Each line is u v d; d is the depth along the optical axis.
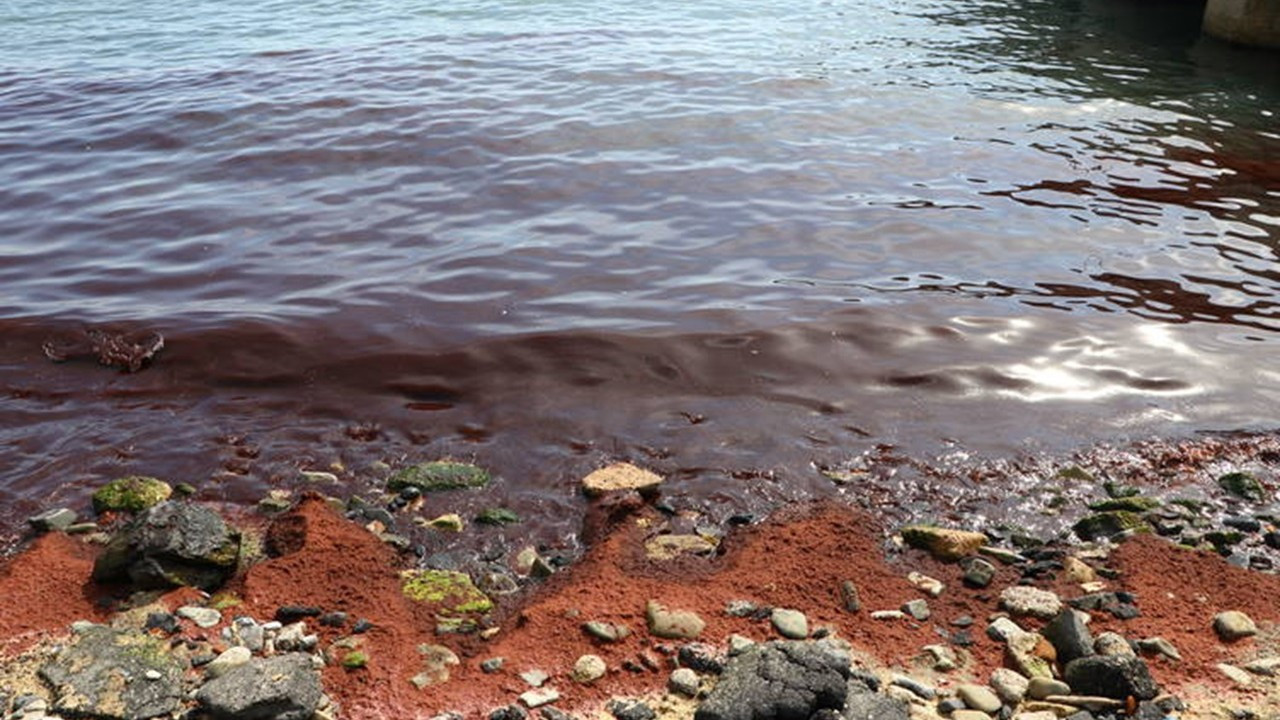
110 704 2.48
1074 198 5.39
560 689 2.55
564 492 3.33
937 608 2.81
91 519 3.22
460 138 6.29
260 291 4.46
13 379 3.89
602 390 3.79
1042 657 2.63
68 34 9.91
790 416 3.65
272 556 3.05
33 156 6.27
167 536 2.91
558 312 4.26
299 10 10.81
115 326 4.18
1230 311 4.26
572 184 5.55
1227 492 3.27
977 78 7.91
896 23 10.04
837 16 10.33
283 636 2.69
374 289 4.45
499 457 3.48
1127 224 5.05
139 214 5.28
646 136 6.32
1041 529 3.14
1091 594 2.84
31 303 4.39
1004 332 4.08
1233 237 4.92
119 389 3.84
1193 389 3.74
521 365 3.92
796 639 2.69
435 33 9.47
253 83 7.72
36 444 3.55
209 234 5.01
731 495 3.30
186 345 4.05
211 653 2.64
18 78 8.16
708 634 2.70
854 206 5.25
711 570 2.98
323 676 2.59
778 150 6.09
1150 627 2.73
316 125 6.62
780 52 8.64
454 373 3.88
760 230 4.97
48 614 2.78
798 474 3.38
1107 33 9.77
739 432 3.58
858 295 4.37
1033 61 8.53
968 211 5.20
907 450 3.48
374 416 3.68
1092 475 3.35
